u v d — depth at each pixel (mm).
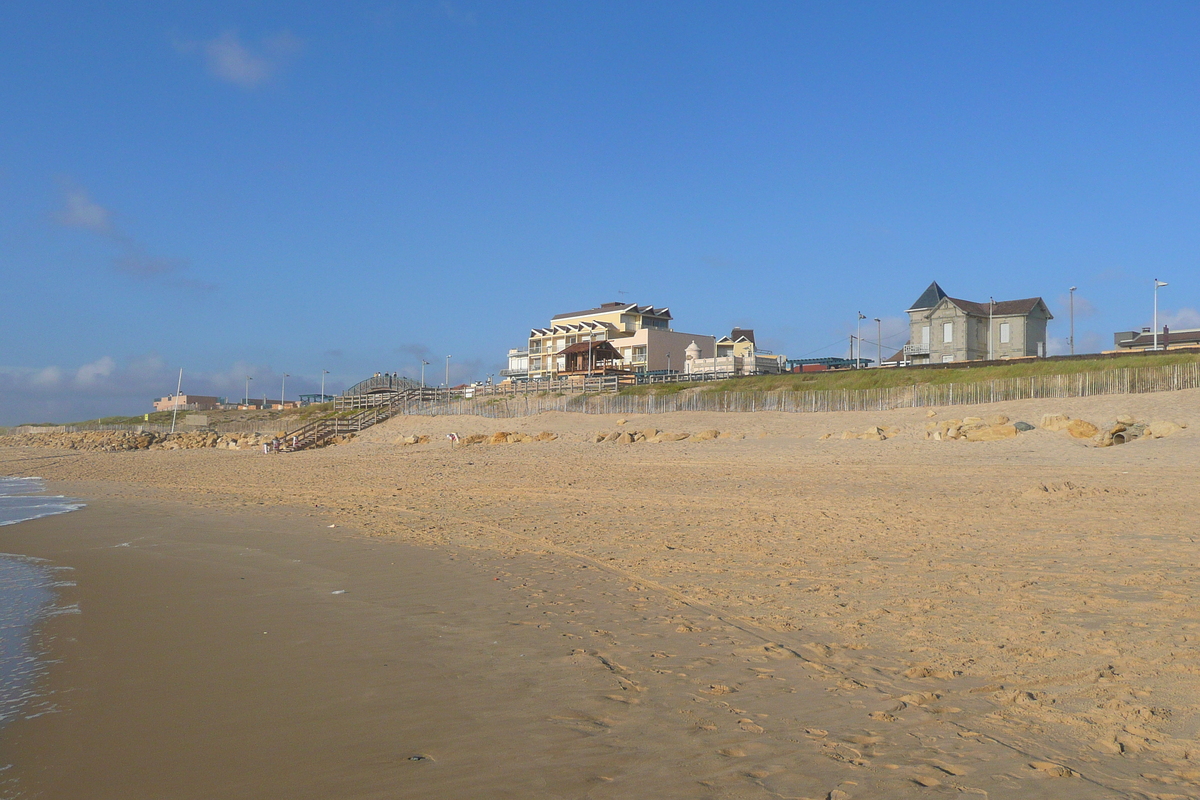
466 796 5051
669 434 40344
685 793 4941
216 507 24047
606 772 5301
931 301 77812
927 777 5020
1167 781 4852
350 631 9328
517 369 105875
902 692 6535
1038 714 5965
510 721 6301
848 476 24188
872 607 9148
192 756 5863
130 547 16875
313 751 5883
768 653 7695
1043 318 74562
